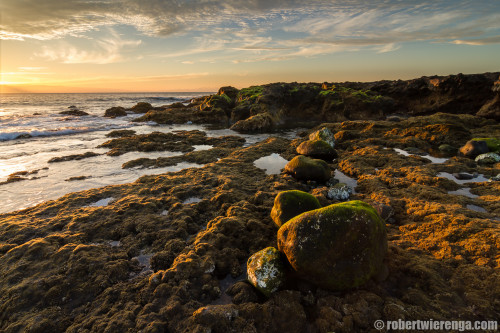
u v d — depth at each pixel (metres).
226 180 12.73
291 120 43.41
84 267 6.54
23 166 16.33
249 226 8.32
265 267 5.78
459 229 7.52
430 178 12.36
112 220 8.96
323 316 5.04
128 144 22.33
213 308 5.12
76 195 11.44
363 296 5.32
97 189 12.13
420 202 9.90
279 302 5.36
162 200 10.66
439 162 16.22
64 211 10.05
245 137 28.31
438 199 10.23
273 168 16.17
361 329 4.75
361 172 14.36
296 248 5.67
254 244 7.65
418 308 5.03
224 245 7.53
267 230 8.24
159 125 36.00
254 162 17.44
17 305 5.52
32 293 5.77
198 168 15.54
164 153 20.48
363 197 11.24
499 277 5.58
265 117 36.25
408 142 20.06
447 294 5.33
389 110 44.62
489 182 12.02
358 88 53.56
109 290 5.91
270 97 41.47
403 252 6.89
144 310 5.30
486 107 31.50
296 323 4.99
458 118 27.06
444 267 6.24
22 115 40.34
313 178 13.26
